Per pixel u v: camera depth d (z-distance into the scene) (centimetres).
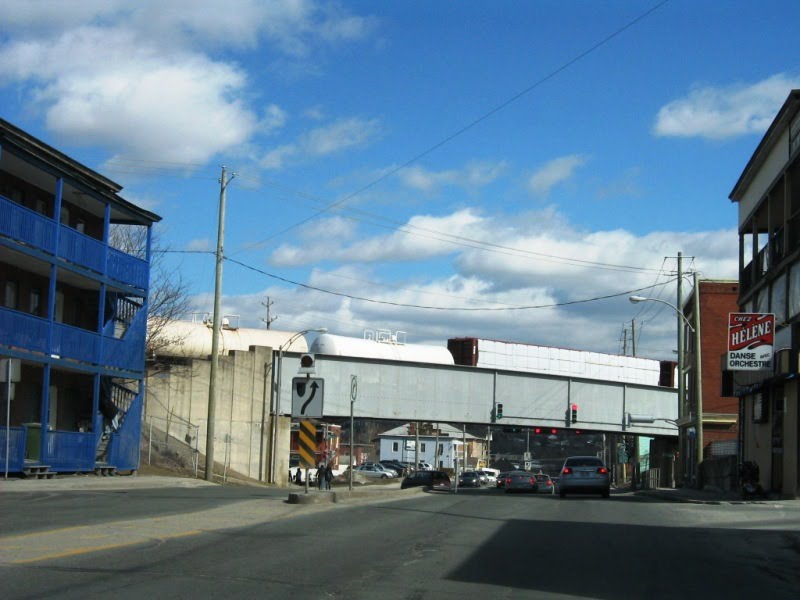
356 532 1509
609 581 1082
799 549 1435
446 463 11938
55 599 845
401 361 4841
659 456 6869
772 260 3316
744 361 2961
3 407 2970
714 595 1004
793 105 2902
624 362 6594
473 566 1162
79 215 3512
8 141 2716
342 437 14375
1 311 2706
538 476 6444
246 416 4425
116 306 3669
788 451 3034
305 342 5581
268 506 1986
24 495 2230
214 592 906
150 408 4253
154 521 1552
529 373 5300
